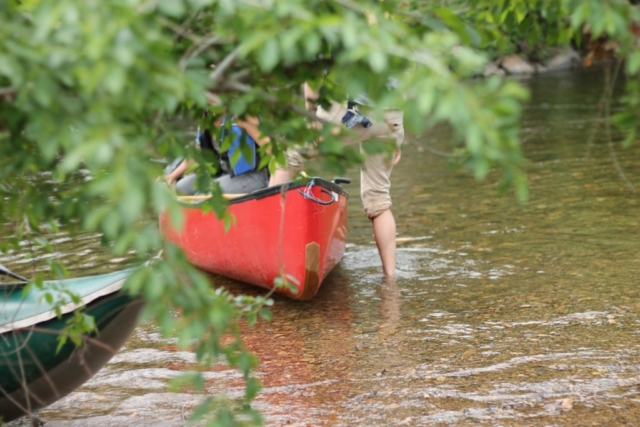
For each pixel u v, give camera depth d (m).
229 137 4.97
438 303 10.43
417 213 15.81
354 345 9.09
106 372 8.64
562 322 9.45
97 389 8.18
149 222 3.63
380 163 11.57
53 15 2.86
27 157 4.25
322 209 10.55
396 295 10.91
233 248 11.71
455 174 19.78
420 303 10.49
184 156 4.56
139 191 2.77
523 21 4.41
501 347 8.78
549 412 7.15
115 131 2.86
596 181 17.69
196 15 3.86
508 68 49.19
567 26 4.04
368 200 11.88
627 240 12.80
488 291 10.78
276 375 8.32
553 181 18.02
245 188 12.98
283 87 4.23
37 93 3.04
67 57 2.92
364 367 8.43
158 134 4.39
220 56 3.81
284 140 4.77
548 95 37.28
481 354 8.62
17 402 6.82
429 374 8.14
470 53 2.85
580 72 49.44
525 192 3.04
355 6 3.16
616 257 11.94
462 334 9.25
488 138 2.76
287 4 2.98
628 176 18.02
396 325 9.70
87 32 2.83
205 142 10.18
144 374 8.53
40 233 5.45
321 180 10.51
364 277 11.91
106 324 6.53
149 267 3.60
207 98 4.06
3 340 6.43
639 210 14.73
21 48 2.97
